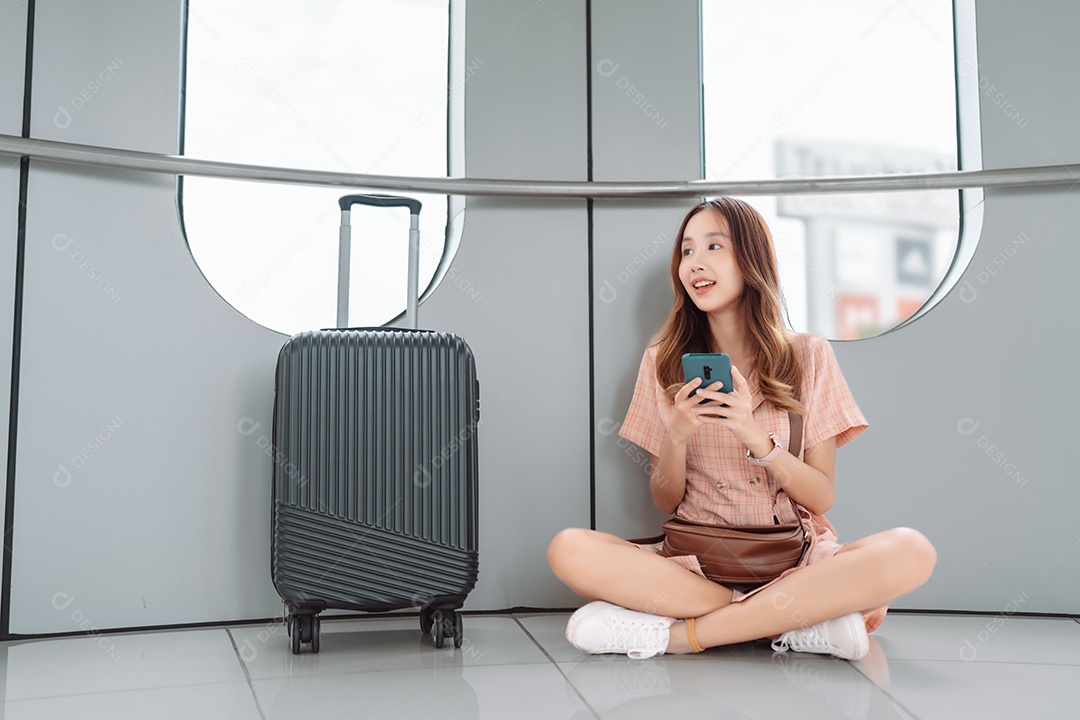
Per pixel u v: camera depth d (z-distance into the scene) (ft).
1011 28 6.48
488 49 6.47
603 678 4.51
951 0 6.90
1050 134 6.42
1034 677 4.51
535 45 6.54
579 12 6.59
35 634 5.36
